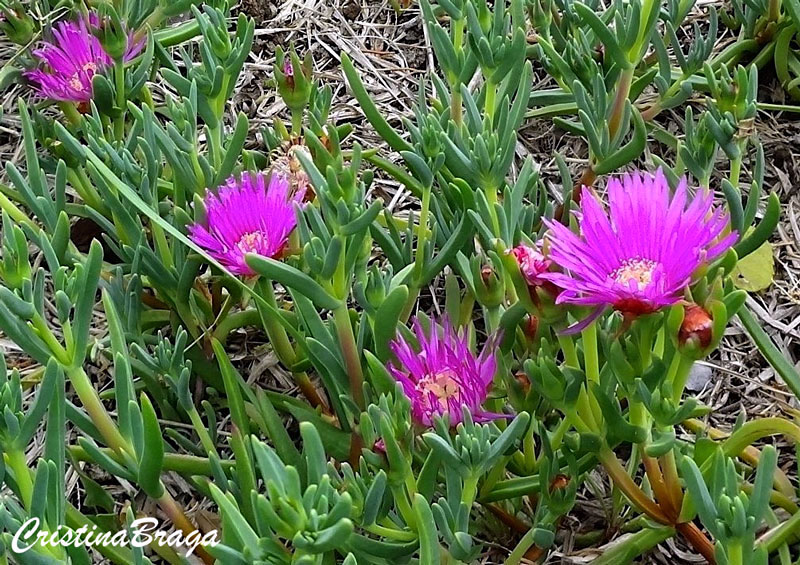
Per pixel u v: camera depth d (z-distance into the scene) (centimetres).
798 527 39
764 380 48
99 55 49
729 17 60
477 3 44
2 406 34
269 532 33
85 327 37
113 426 38
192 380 47
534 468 42
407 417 35
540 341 39
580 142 57
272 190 40
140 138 44
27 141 44
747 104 43
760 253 51
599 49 53
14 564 36
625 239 34
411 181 50
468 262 44
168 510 39
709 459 38
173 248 45
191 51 61
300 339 41
